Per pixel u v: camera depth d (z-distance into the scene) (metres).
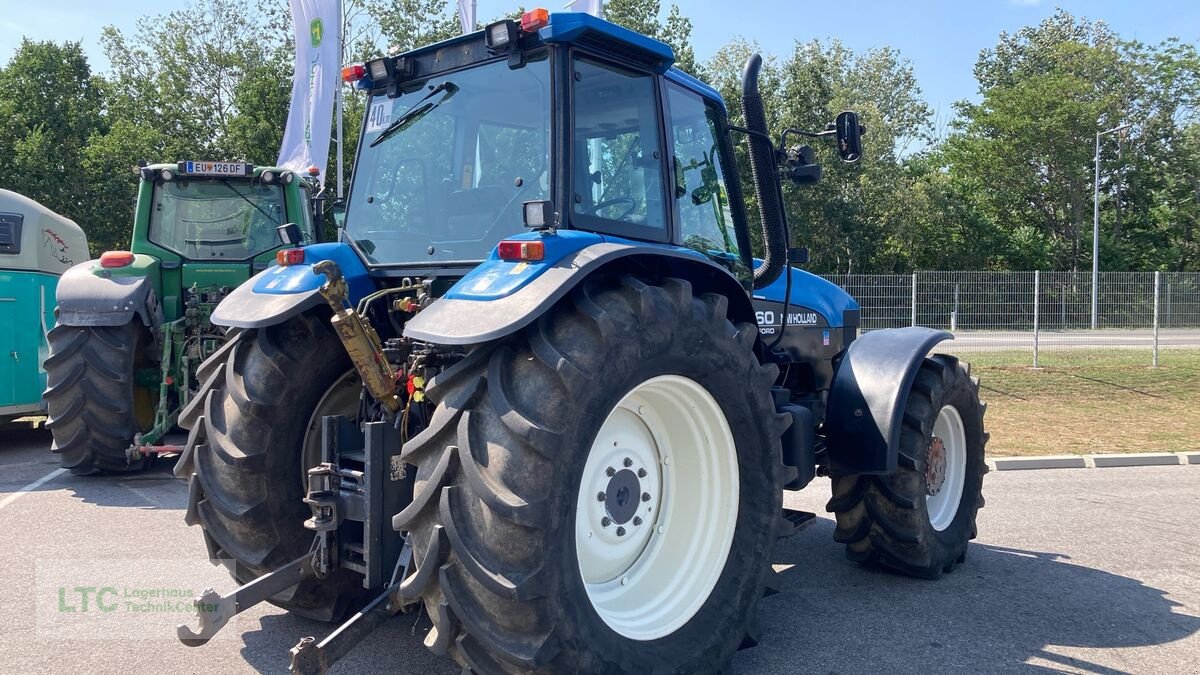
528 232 3.15
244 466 3.32
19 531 5.23
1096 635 3.84
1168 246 41.69
